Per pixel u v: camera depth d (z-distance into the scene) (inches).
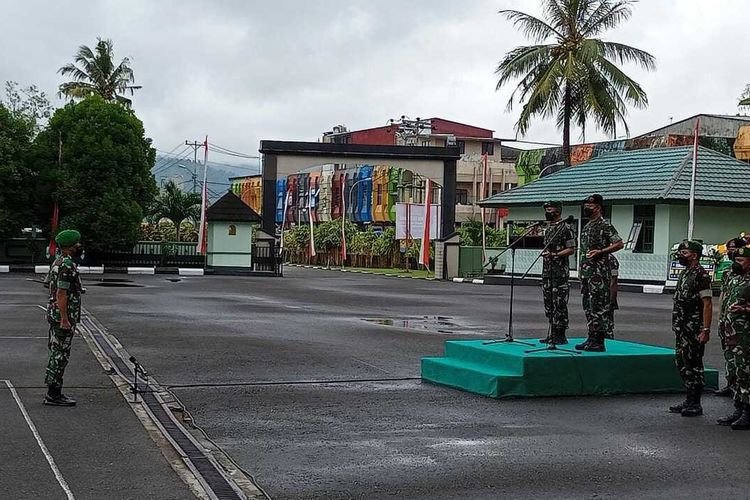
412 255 2146.9
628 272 1412.4
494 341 493.7
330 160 1831.9
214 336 655.8
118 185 1662.2
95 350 562.9
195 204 2244.1
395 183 2933.1
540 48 1679.4
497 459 319.0
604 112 1667.1
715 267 1256.8
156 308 875.4
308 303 1003.3
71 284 393.7
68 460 307.3
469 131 3383.4
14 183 1592.0
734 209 1408.7
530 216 1631.4
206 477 290.5
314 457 319.6
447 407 410.6
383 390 452.1
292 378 481.7
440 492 278.5
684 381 403.9
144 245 1759.4
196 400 418.3
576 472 303.0
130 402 405.7
